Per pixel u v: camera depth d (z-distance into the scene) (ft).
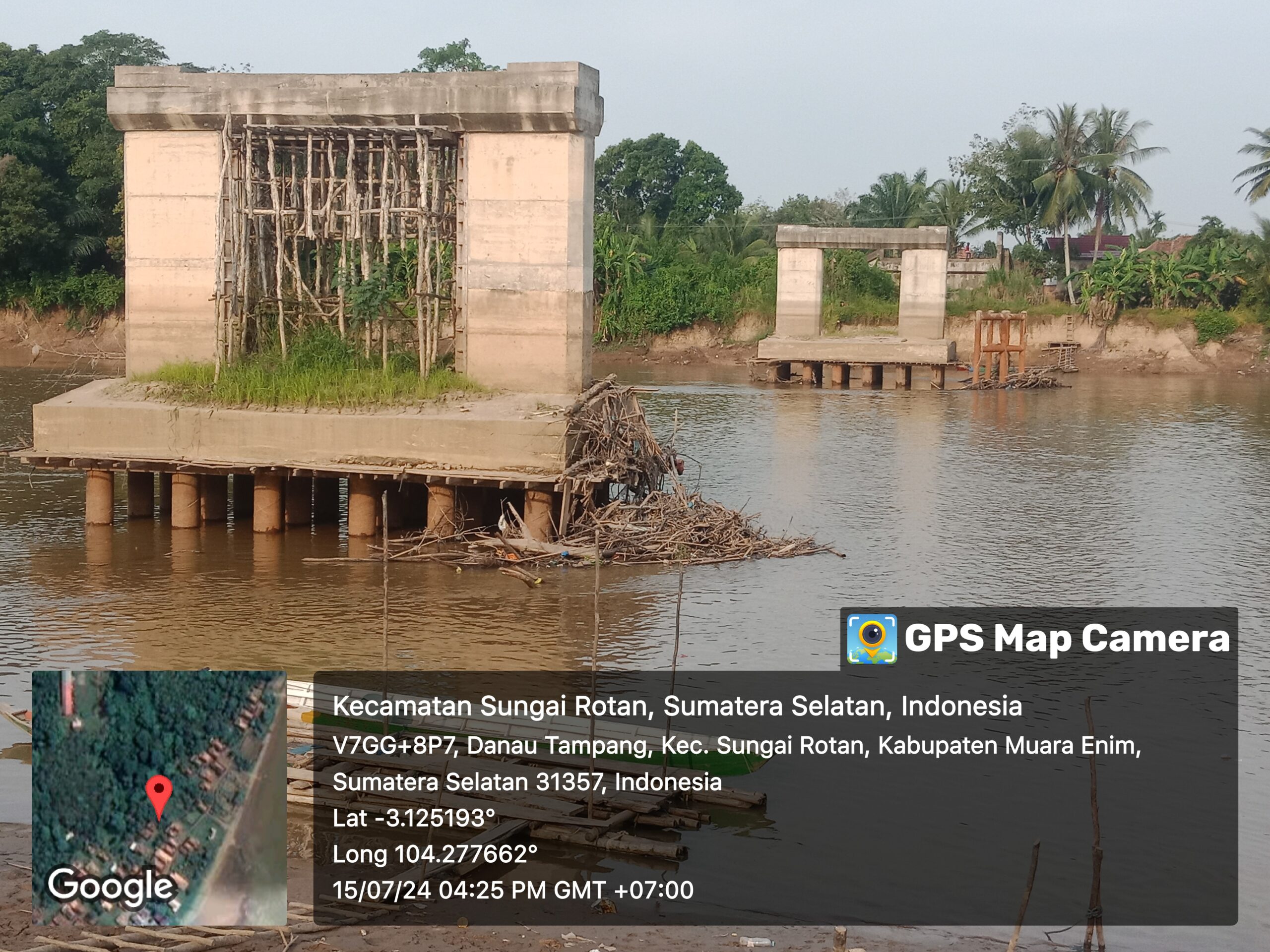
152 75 93.15
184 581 77.25
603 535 83.61
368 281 92.73
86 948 36.40
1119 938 39.45
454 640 66.59
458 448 84.74
